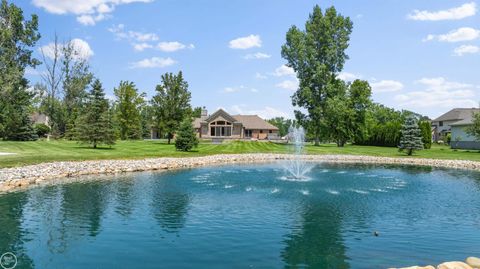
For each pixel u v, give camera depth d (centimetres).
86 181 2203
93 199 1664
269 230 1199
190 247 1030
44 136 6725
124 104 7131
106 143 4141
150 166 2886
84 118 4091
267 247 1036
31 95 5956
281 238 1118
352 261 939
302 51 5966
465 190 1994
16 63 5731
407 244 1073
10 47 5628
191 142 4231
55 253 977
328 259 950
